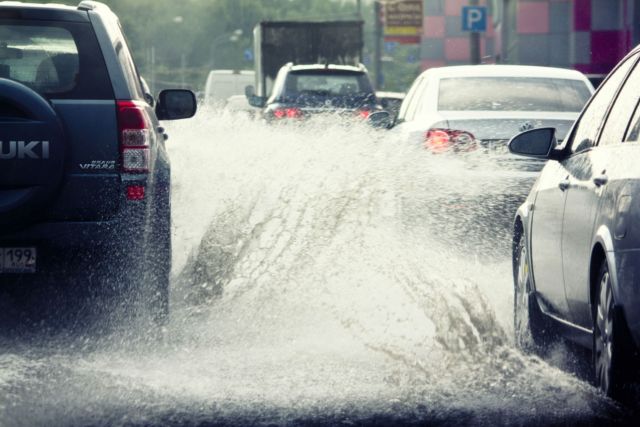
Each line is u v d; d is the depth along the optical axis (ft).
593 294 41.78
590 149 46.14
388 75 579.48
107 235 47.67
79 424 37.14
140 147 48.19
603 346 40.01
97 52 49.34
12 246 47.32
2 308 48.03
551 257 48.11
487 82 82.33
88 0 53.57
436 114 77.82
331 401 40.40
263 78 240.94
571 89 81.71
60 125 47.19
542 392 41.50
